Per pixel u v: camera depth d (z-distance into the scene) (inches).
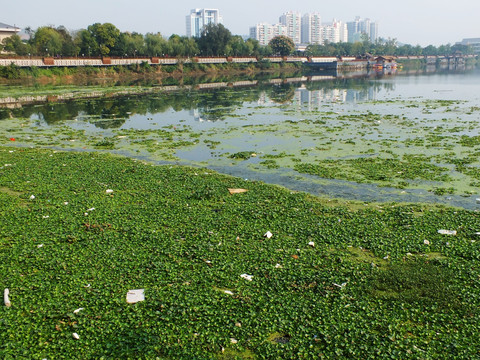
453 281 393.7
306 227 518.9
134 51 4042.8
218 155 925.2
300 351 312.2
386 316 348.5
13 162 852.0
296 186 701.9
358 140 1014.4
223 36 4658.0
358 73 4367.6
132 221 546.0
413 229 503.2
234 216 562.3
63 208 593.3
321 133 1114.1
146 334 333.1
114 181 716.7
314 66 5157.5
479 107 1525.6
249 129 1210.0
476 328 329.7
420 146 928.9
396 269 417.7
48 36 3671.3
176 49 4286.4
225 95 2218.3
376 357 304.0
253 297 378.9
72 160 863.7
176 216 561.0
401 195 637.3
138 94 2300.7
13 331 339.0
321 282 398.3
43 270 429.4
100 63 3580.2
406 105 1651.1
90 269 428.5
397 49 7455.7
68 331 339.3
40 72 3139.8
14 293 389.4
